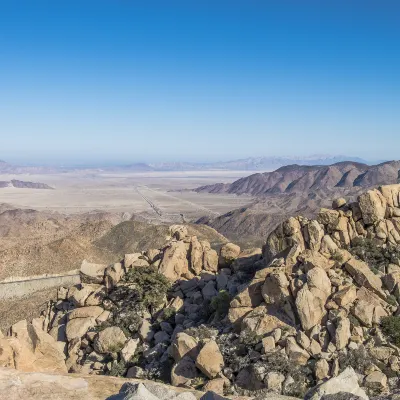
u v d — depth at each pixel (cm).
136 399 1645
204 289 4322
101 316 4272
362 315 3234
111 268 4566
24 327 3312
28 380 2216
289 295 3412
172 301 4309
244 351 3244
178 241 4922
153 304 4272
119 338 3888
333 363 3005
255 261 4538
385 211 4150
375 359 3030
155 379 3400
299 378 2950
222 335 3438
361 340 3134
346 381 1900
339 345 3084
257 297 3588
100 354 3884
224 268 4722
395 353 3038
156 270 4600
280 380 2947
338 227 4122
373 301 3347
